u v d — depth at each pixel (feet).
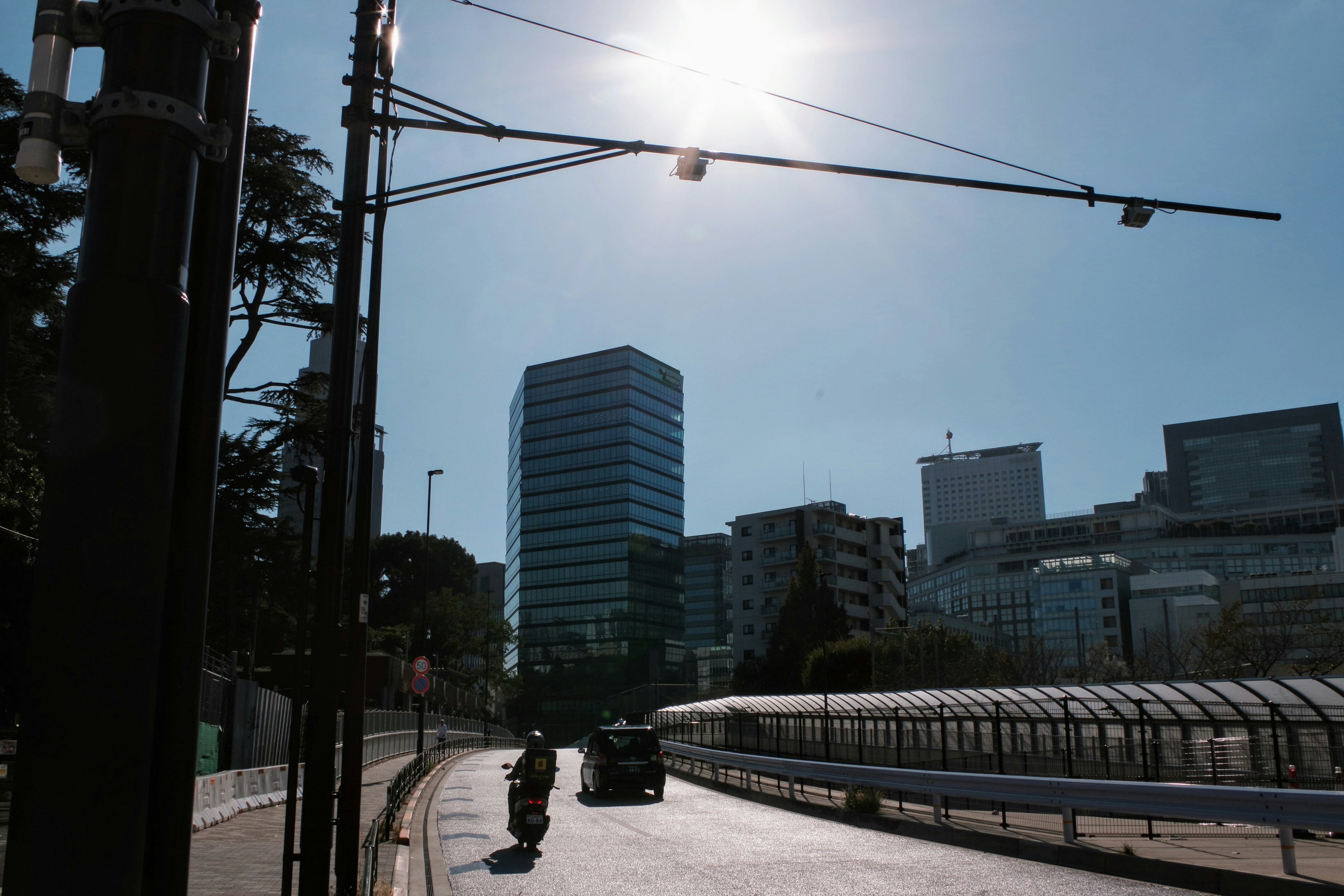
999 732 68.49
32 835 7.71
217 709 70.69
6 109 87.45
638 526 483.51
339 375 28.91
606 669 465.88
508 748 226.38
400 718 150.10
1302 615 168.35
